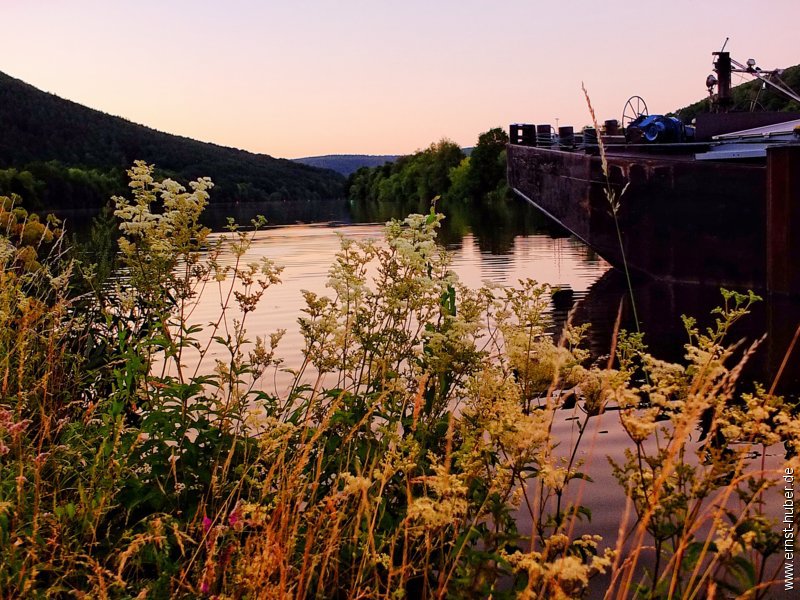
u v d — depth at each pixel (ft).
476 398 13.00
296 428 10.95
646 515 7.91
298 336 36.63
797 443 9.14
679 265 64.54
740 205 60.49
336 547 9.47
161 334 16.34
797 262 51.31
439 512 8.70
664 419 21.16
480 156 359.87
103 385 19.39
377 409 14.29
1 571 8.86
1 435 10.66
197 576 9.65
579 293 58.59
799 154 50.52
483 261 80.07
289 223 188.55
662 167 65.05
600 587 12.46
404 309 15.69
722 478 9.55
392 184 511.40
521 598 7.73
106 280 21.83
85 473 12.26
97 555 11.05
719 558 9.37
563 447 20.12
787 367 30.14
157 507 12.04
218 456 12.58
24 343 13.79
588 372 11.56
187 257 16.15
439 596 9.26
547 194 85.61
